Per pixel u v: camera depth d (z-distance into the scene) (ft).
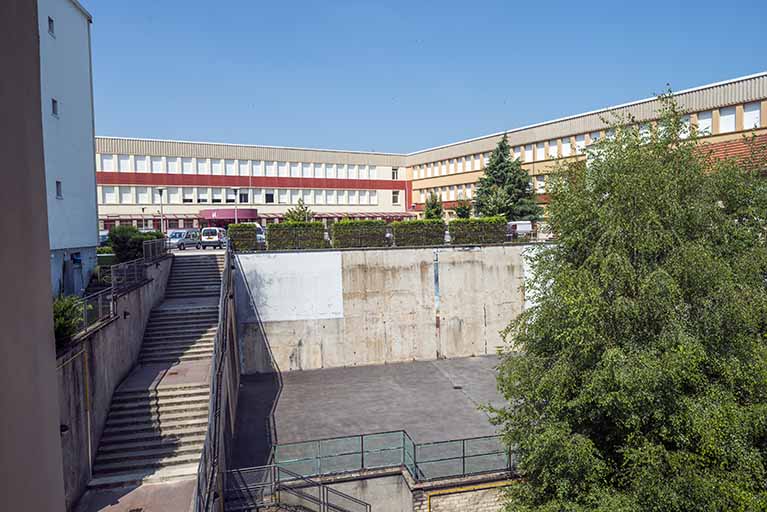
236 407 78.79
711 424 37.24
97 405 51.65
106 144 161.79
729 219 44.93
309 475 53.93
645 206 42.42
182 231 137.39
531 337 48.80
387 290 102.94
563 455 42.09
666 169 43.39
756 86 105.60
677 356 37.88
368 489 55.01
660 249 42.75
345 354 101.09
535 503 47.37
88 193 86.58
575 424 45.29
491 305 108.47
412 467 55.16
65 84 78.69
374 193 208.85
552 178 51.39
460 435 68.69
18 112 6.03
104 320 55.36
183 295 89.51
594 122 142.72
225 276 76.13
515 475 55.57
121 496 45.09
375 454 56.49
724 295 40.04
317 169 197.06
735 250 45.39
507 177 147.02
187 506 43.34
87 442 47.88
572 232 47.03
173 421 55.47
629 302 40.57
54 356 6.86
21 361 5.94
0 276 5.57
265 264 98.02
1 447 5.45
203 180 176.14
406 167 217.15
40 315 6.46
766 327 45.11
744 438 38.81
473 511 54.75
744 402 42.04
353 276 101.40
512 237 115.14
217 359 53.78
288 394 85.81
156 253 86.12
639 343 41.11
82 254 84.38
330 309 100.32
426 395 84.69
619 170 45.16
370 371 98.22
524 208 143.95
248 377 95.35
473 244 107.96
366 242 105.19
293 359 98.89
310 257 99.50
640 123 49.39
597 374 40.55
